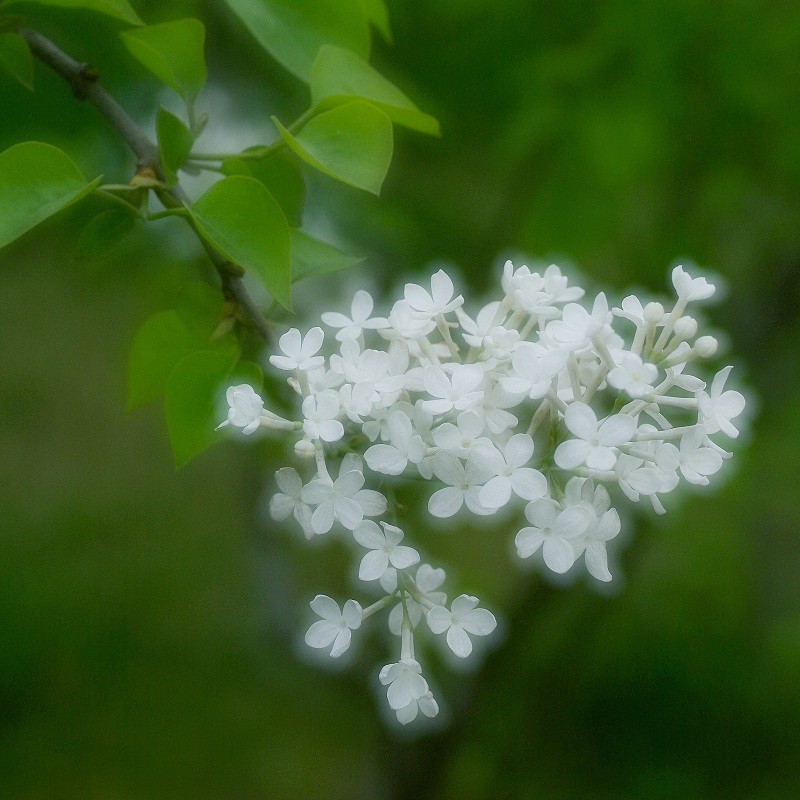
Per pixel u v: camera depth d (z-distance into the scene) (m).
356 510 0.64
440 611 0.65
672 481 0.64
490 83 1.11
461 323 0.67
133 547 2.44
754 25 1.04
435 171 1.25
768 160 1.12
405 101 0.69
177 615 2.28
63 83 0.86
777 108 1.07
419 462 0.64
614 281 1.30
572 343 0.64
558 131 1.06
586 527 0.63
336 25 0.71
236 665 2.17
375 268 1.15
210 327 0.70
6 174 0.65
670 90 1.05
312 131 0.67
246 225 0.66
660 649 1.98
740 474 1.37
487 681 1.35
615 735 1.89
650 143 1.07
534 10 1.08
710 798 1.77
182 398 0.68
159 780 1.89
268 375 0.78
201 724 2.03
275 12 0.70
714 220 1.22
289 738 2.03
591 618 1.58
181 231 0.97
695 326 0.65
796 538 1.93
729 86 1.05
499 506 0.63
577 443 0.63
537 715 1.80
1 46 0.71
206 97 1.02
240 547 2.43
